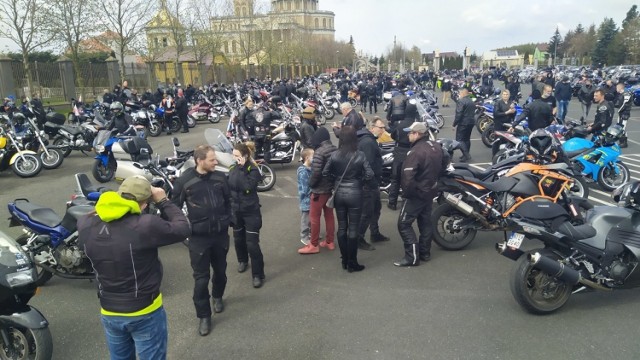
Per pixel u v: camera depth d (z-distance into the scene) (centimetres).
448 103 2984
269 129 1046
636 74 3744
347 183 523
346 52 9825
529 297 425
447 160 587
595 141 876
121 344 300
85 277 512
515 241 438
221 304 463
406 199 552
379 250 618
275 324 436
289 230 706
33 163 1084
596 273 445
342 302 474
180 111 1831
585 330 410
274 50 5028
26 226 514
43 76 2306
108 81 2802
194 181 419
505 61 11562
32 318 350
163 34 3350
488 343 393
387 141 870
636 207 447
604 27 7662
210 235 424
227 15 3897
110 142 1002
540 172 557
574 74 4469
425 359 373
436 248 616
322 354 384
